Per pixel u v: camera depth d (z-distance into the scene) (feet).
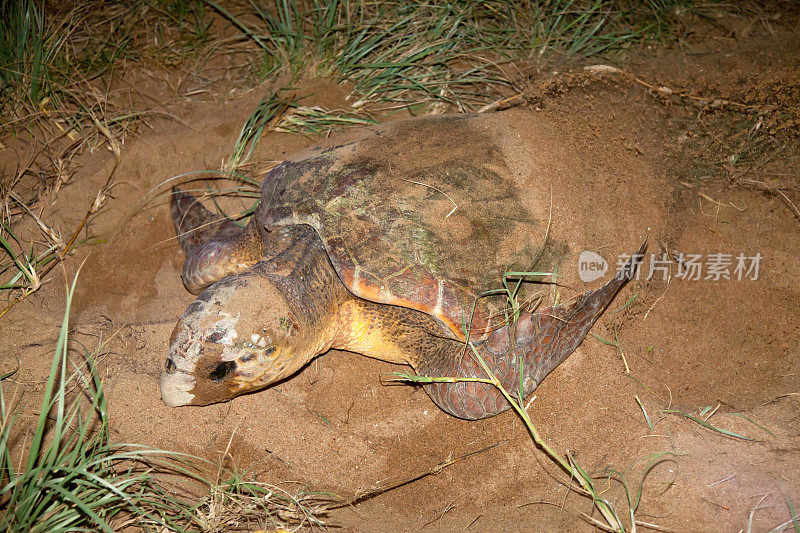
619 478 4.36
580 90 5.42
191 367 4.32
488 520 4.33
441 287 4.53
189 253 5.41
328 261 4.75
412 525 4.34
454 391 4.58
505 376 4.54
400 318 4.74
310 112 6.25
